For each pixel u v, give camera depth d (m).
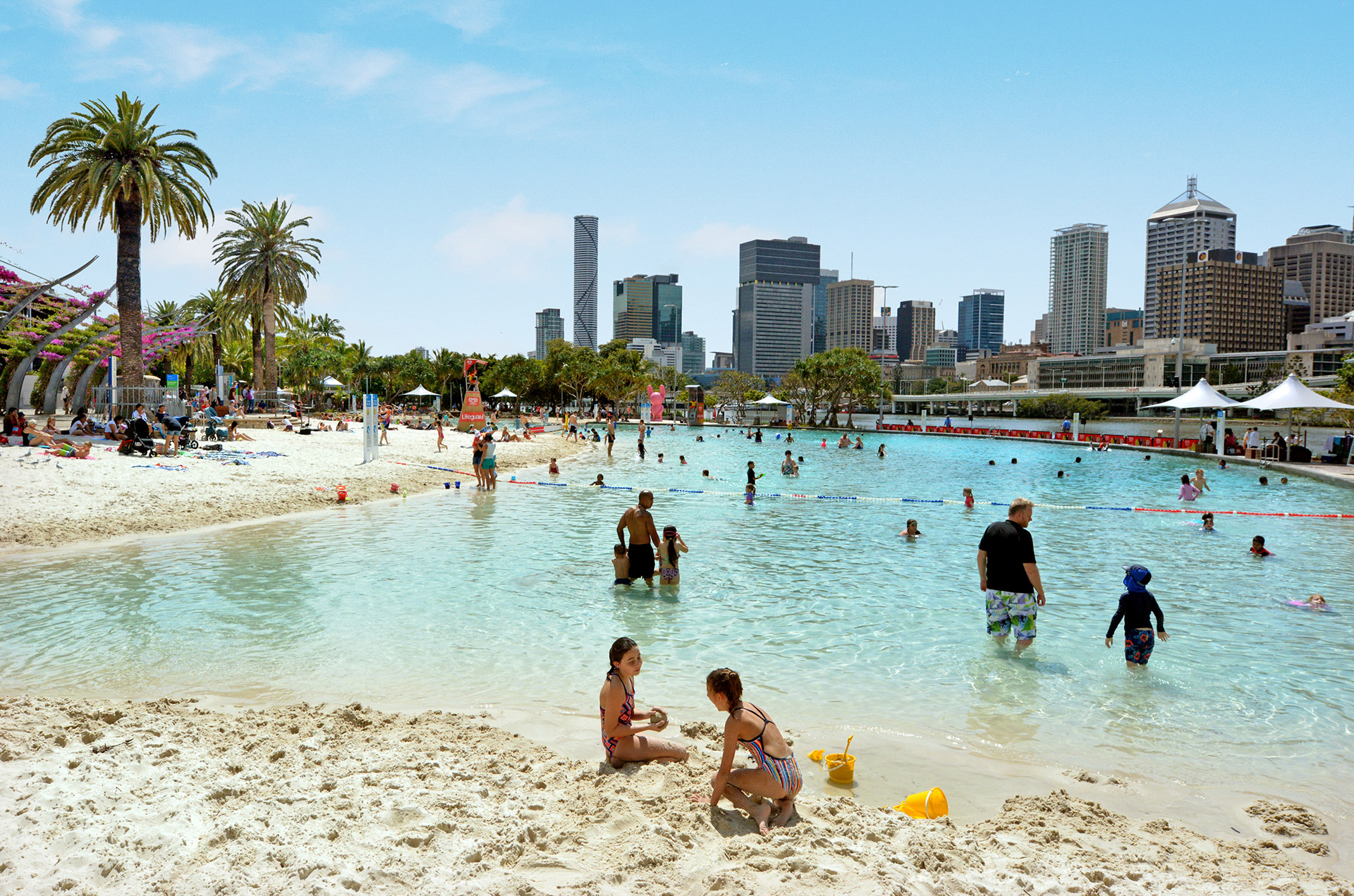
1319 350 167.00
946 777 5.91
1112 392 146.38
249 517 18.67
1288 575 13.49
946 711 7.29
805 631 9.91
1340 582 12.98
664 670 8.37
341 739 6.27
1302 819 5.25
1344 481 27.81
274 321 54.62
